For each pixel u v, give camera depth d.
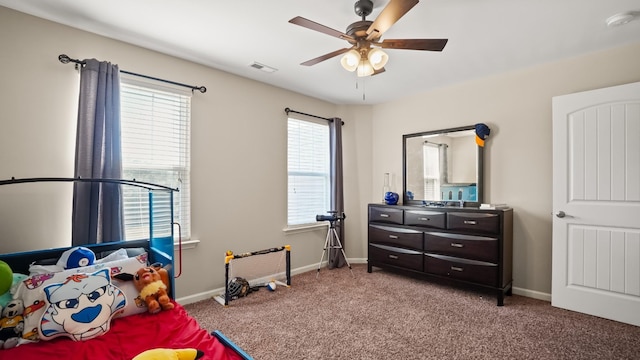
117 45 2.53
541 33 2.40
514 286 3.17
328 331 2.34
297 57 2.87
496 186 3.32
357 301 2.94
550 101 2.99
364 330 2.35
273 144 3.68
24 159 2.12
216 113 3.14
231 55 2.82
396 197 4.01
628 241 2.45
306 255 4.05
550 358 1.97
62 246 2.25
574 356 1.99
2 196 2.04
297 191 4.00
